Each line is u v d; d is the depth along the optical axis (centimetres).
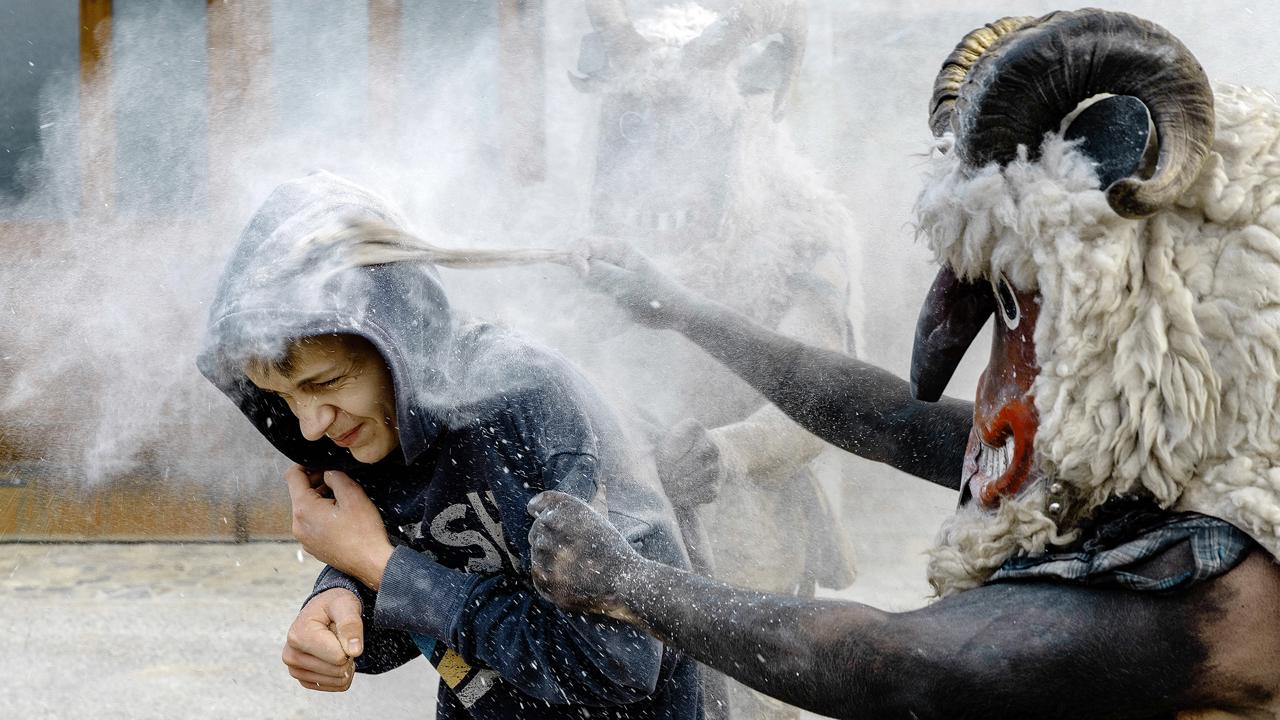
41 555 587
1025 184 142
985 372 160
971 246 148
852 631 144
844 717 146
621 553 168
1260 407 136
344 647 205
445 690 234
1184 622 134
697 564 265
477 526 213
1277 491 134
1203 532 136
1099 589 139
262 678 421
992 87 140
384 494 223
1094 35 135
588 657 196
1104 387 141
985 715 138
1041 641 137
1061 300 141
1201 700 136
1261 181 139
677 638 160
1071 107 140
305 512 219
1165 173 128
